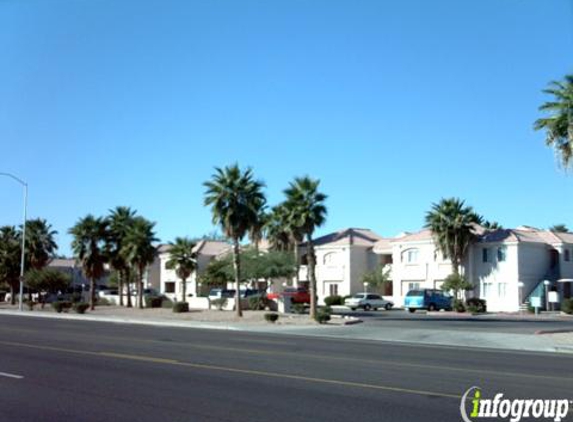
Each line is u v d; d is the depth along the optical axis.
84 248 62.09
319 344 23.12
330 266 72.56
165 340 23.47
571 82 28.11
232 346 21.06
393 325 36.25
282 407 10.22
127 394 11.37
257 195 42.91
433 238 61.72
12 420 9.34
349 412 9.85
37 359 16.61
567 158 27.73
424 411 9.97
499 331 31.45
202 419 9.38
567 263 62.38
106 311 53.91
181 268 69.75
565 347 22.92
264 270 62.19
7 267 75.25
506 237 60.44
